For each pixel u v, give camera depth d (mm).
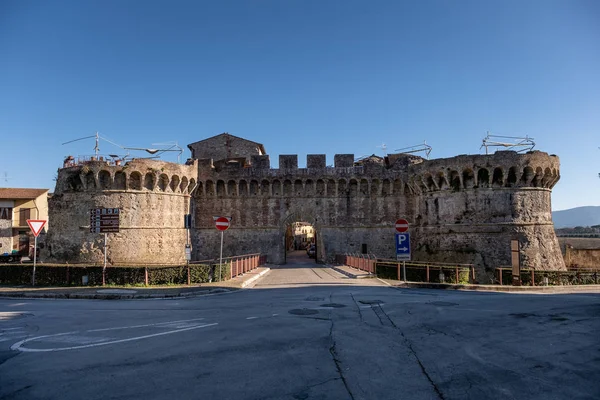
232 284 27031
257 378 8578
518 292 26500
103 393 7840
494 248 43062
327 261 52531
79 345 11359
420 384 8227
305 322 14250
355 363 9578
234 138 63500
